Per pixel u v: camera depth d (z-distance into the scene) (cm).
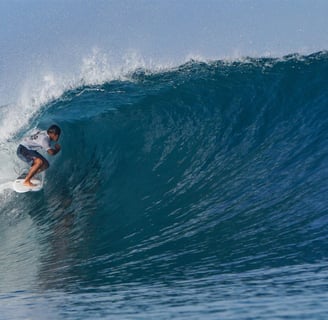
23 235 3944
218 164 4381
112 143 4753
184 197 4022
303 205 3594
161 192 4181
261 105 4978
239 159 4400
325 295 2356
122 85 5428
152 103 5075
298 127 4678
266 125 4759
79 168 4581
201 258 3103
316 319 2088
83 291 2808
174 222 3688
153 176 4388
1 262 3534
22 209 4253
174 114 4962
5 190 4344
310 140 4472
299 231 3272
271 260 2934
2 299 2820
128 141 4750
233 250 3141
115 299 2608
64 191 4366
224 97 5084
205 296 2503
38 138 4250
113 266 3173
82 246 3575
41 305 2631
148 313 2344
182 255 3178
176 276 2872
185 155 4556
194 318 2225
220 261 3017
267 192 3853
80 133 4791
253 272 2791
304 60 5369
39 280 3095
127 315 2347
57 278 3095
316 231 3234
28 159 4278
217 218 3628
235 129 4769
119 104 5103
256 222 3475
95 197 4278
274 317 2145
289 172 4084
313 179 3922
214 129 4797
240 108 4975
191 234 3466
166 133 4803
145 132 4822
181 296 2541
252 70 5328
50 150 4222
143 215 3891
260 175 4106
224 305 2348
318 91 5019
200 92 5147
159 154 4612
